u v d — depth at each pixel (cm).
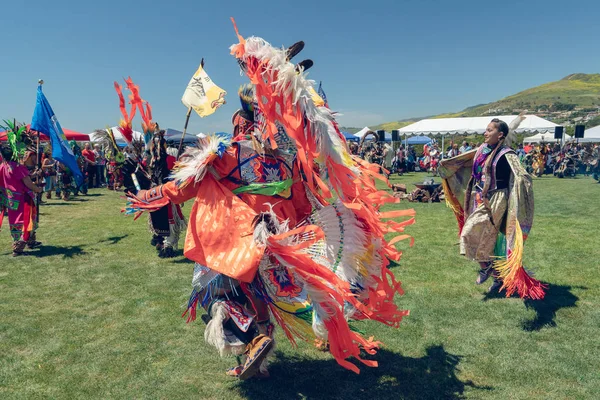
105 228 891
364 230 302
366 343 285
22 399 288
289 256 262
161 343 367
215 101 338
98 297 480
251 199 287
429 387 296
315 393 291
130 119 593
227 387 301
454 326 390
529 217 429
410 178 2245
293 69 264
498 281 468
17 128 669
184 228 653
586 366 317
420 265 580
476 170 473
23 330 394
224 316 271
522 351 341
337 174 289
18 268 598
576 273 530
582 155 2444
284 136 293
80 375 318
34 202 688
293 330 296
